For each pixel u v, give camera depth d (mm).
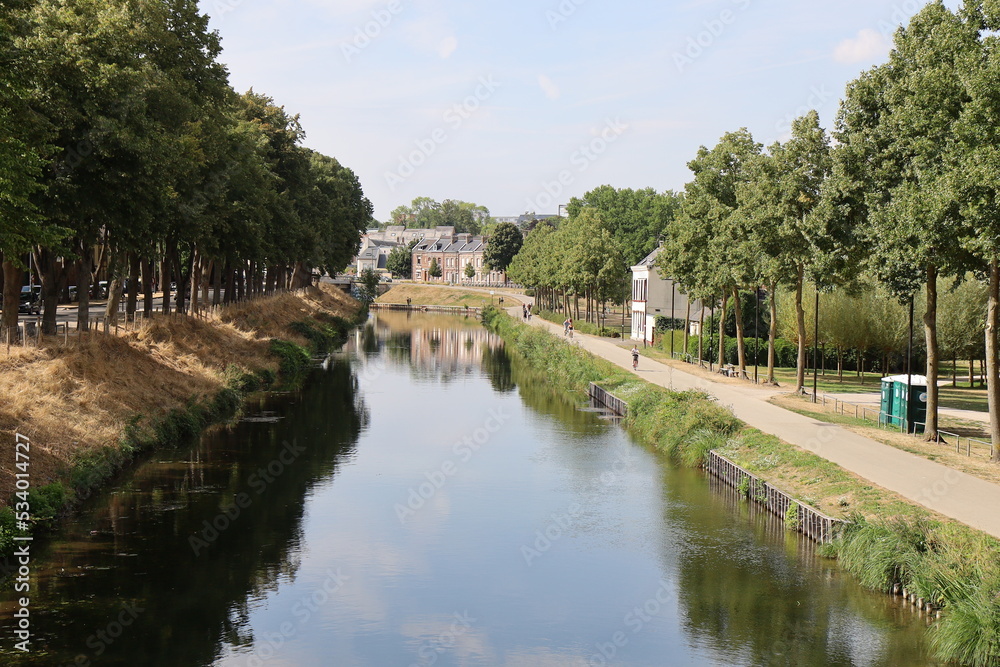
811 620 21641
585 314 128625
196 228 46125
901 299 37531
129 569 24656
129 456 34094
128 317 50781
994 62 25281
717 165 56531
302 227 74500
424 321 138875
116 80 31594
